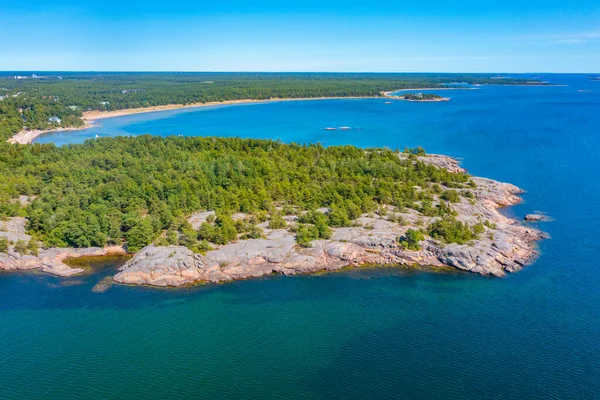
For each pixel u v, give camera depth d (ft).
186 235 390.01
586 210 504.84
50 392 254.47
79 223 408.87
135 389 255.29
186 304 335.47
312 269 377.71
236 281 365.81
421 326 306.14
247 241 399.44
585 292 341.41
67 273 373.81
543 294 340.18
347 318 317.01
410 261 388.37
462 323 308.40
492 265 375.04
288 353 282.77
